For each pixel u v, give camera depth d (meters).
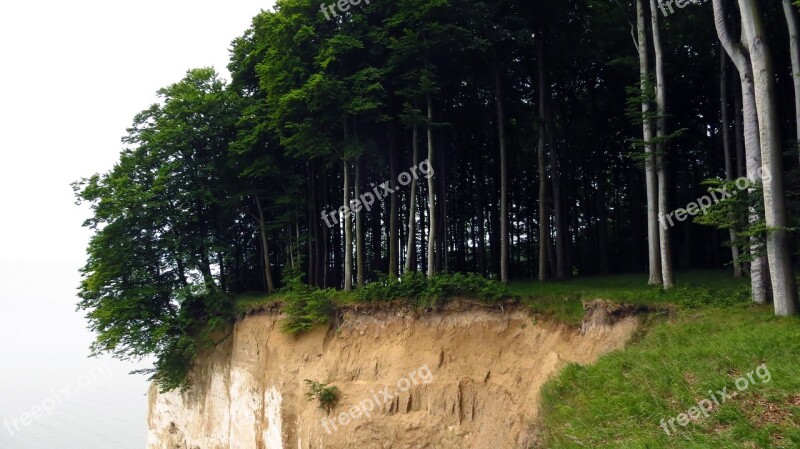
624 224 42.16
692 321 17.17
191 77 31.56
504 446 17.44
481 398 19.66
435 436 19.80
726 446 9.66
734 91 26.41
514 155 35.50
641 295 19.27
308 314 24.94
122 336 28.25
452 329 21.61
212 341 28.91
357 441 21.09
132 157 30.66
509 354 20.11
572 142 35.75
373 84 23.88
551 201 35.50
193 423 29.61
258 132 27.53
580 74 33.81
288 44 25.27
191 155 30.50
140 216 28.88
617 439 11.49
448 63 26.77
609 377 14.78
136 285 29.39
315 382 22.77
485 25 24.83
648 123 21.27
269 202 32.53
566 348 18.86
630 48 29.83
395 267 26.61
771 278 16.17
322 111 25.17
